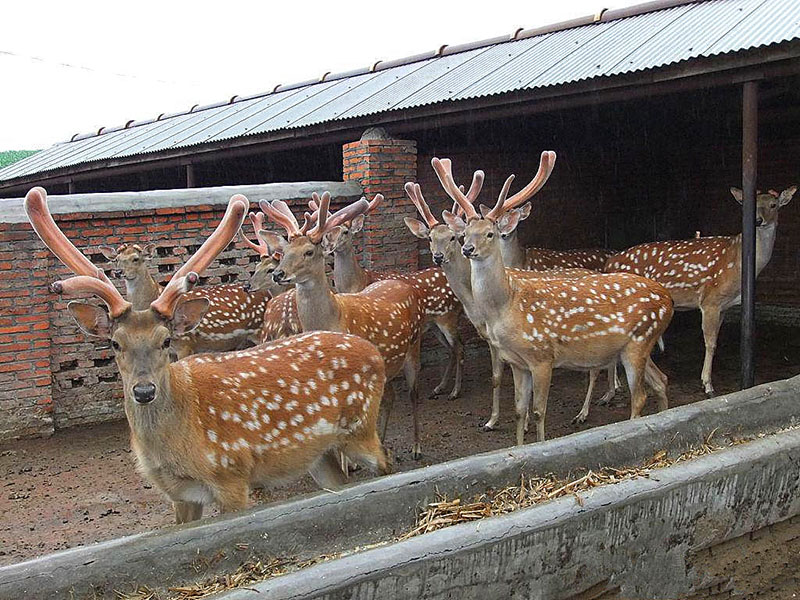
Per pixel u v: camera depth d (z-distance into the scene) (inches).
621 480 102.0
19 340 178.9
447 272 171.5
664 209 316.8
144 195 197.0
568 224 287.3
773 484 111.0
